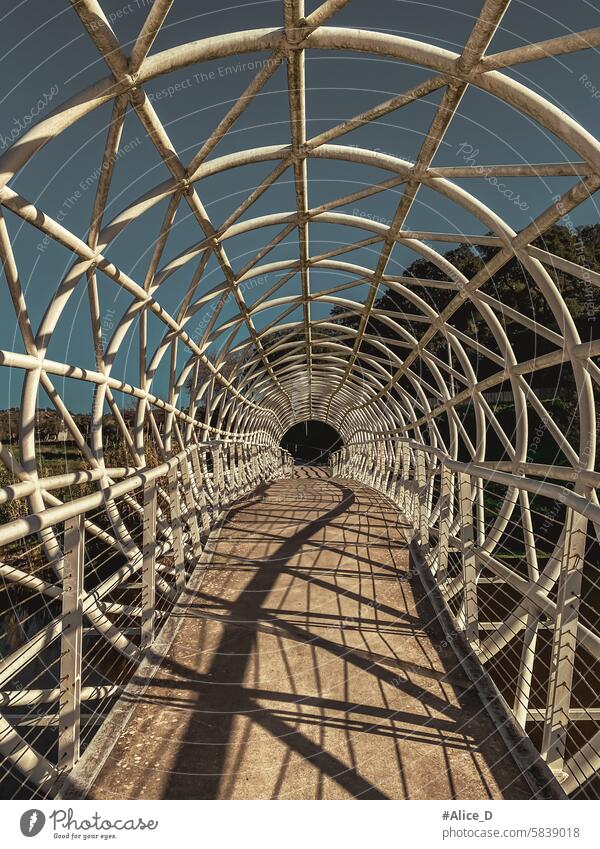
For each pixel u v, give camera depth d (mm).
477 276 9547
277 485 23406
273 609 7484
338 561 9852
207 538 11305
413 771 4023
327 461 58500
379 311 15523
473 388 12727
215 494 14469
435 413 17062
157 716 4812
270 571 9266
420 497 11312
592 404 7691
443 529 8422
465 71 5523
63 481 6113
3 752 3607
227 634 6633
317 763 4145
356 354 21141
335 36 5613
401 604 7641
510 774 3977
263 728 4613
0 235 5035
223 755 4250
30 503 5621
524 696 6660
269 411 34406
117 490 4703
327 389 33062
